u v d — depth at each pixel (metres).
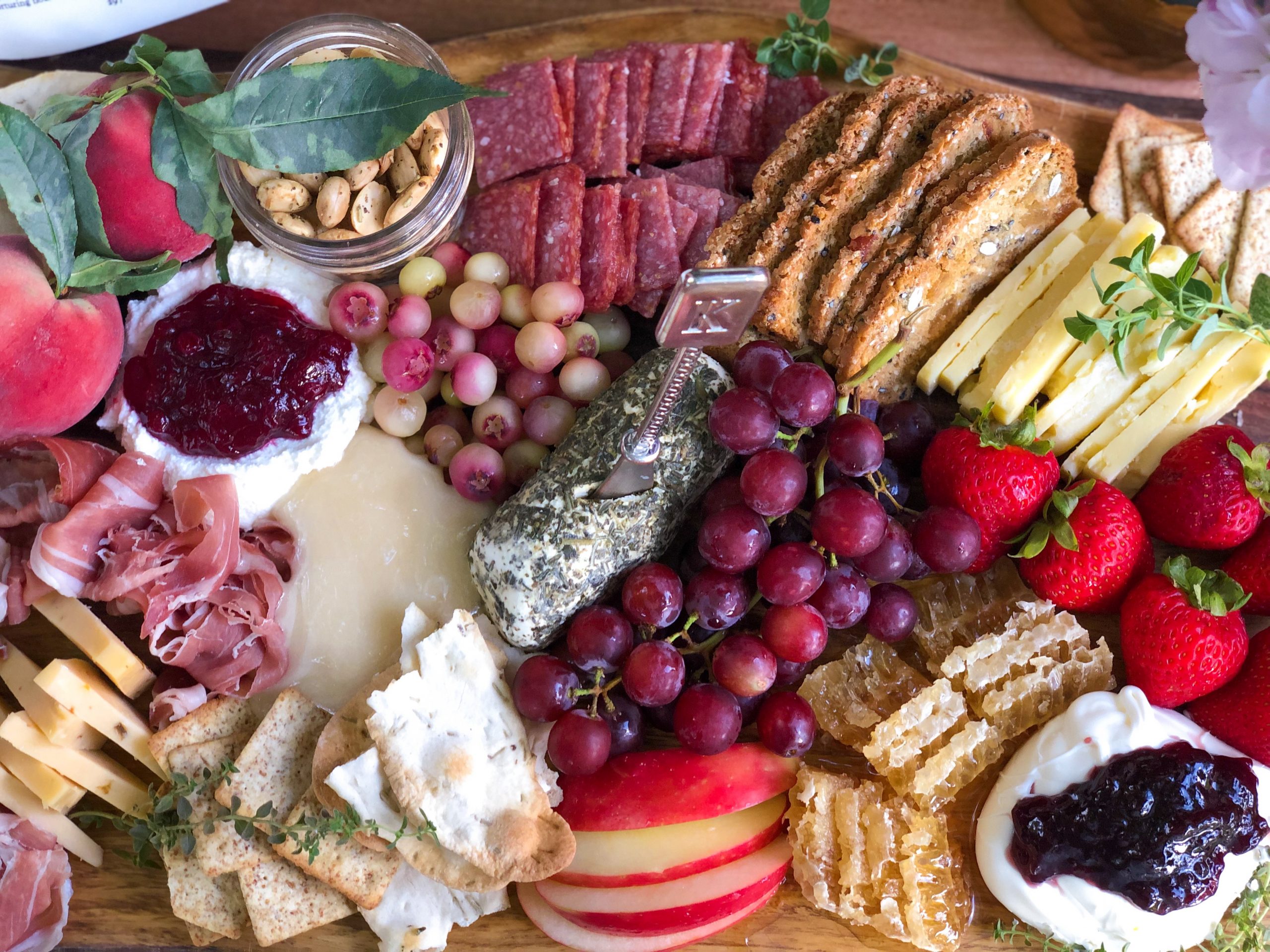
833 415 0.50
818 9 0.53
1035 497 0.50
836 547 0.48
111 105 0.48
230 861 0.49
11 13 0.53
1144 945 0.50
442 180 0.51
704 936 0.51
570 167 0.53
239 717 0.51
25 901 0.50
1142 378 0.51
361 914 0.51
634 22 0.56
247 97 0.47
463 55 0.56
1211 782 0.49
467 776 0.49
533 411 0.52
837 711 0.52
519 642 0.51
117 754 0.53
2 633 0.53
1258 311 0.49
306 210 0.51
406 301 0.52
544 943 0.51
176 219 0.50
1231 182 0.51
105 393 0.52
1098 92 0.56
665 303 0.55
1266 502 0.50
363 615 0.52
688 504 0.51
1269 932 0.51
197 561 0.50
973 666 0.51
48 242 0.46
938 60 0.56
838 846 0.50
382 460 0.53
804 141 0.52
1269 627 0.51
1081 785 0.49
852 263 0.50
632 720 0.50
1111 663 0.52
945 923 0.50
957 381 0.52
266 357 0.51
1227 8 0.49
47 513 0.51
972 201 0.50
